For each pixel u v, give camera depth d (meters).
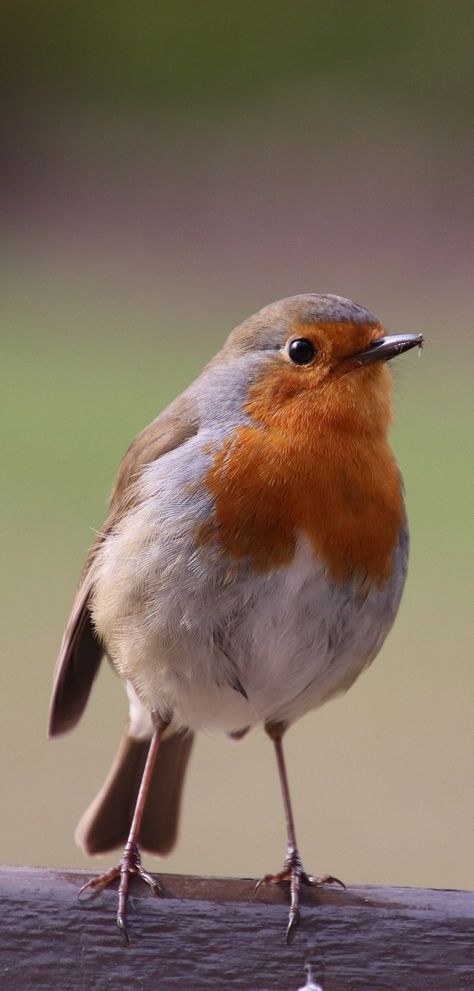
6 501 16.19
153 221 27.59
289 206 27.77
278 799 11.20
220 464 6.01
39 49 34.97
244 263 25.70
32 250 26.55
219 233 26.88
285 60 33.88
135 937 5.09
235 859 10.34
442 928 5.11
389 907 5.14
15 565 14.64
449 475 16.83
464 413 19.00
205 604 5.99
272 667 6.18
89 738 11.90
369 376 6.13
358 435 6.07
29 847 10.36
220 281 25.02
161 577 6.02
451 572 14.70
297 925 5.11
